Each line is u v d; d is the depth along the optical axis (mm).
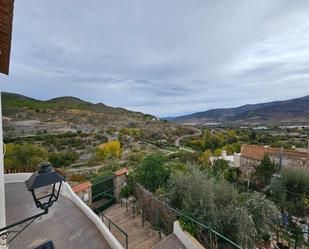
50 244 3562
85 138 67312
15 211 6531
